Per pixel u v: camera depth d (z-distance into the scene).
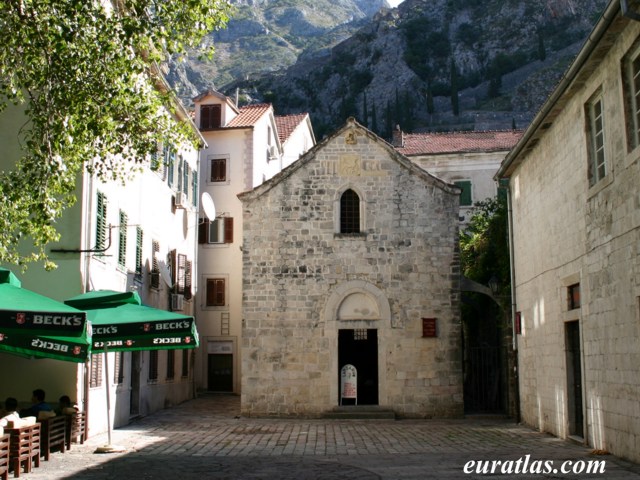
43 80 13.34
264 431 20.14
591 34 13.21
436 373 24.44
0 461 10.75
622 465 12.46
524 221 21.30
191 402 30.41
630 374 12.84
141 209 23.38
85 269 17.39
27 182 13.20
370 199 25.42
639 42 12.32
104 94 13.30
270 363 24.67
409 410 24.23
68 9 12.33
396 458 14.28
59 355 11.81
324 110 136.62
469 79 128.62
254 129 37.72
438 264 25.03
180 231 29.66
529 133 18.75
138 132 14.29
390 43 137.50
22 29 12.73
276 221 25.42
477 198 39.31
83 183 17.50
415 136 44.25
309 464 13.45
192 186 31.97
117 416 20.34
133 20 12.55
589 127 15.32
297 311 24.92
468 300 28.78
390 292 24.89
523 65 123.75
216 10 13.60
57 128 13.29
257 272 25.20
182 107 24.11
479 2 141.12
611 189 13.73
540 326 19.47
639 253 12.34
